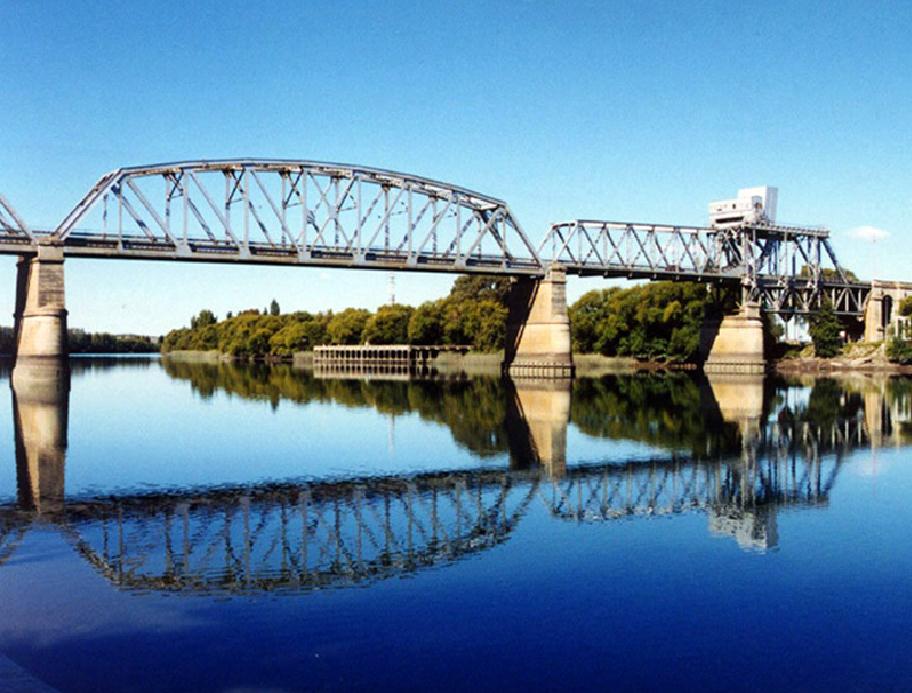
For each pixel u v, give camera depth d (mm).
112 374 186250
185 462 60062
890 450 66062
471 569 33375
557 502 46812
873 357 197875
